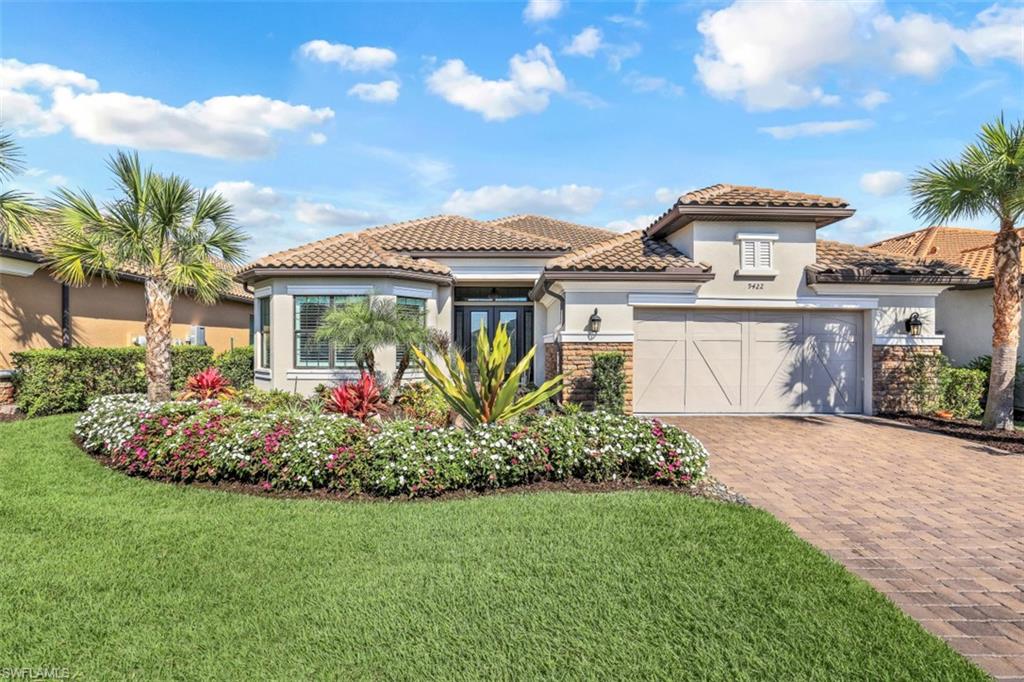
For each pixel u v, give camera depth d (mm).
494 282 18984
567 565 5020
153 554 5297
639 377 14727
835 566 5129
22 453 9234
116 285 18531
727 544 5539
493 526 5965
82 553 5320
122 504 6855
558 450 7758
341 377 15977
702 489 7719
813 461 9766
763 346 14922
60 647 3836
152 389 11695
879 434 12211
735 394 14867
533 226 23781
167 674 3553
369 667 3604
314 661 3666
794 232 14719
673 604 4359
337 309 14367
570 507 6590
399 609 4270
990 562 5516
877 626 4094
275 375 16078
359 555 5262
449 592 4531
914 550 5816
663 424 8586
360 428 8188
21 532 5863
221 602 4406
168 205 11703
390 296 16062
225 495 7273
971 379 14547
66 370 13969
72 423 11758
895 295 14680
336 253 16359
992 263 17156
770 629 4031
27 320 15320
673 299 14203
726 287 14539
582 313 13961
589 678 3488
